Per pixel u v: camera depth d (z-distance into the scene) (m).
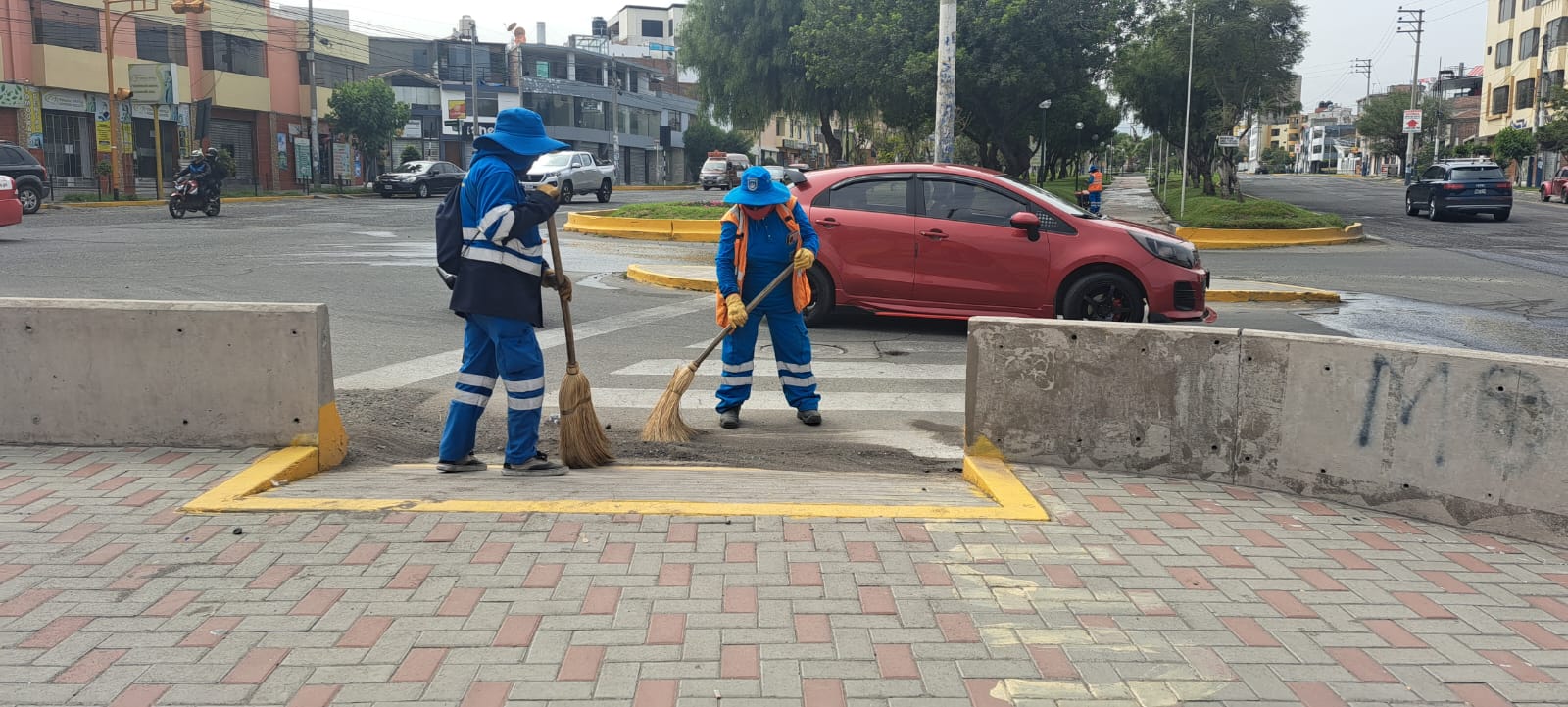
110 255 14.42
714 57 37.84
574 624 3.25
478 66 64.62
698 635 3.19
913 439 6.36
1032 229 9.41
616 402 7.20
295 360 5.12
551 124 66.50
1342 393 4.67
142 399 5.14
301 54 45.75
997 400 5.16
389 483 4.85
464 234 4.87
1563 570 3.96
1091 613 3.43
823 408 7.15
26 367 5.15
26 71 33.00
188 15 39.28
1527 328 10.68
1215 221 22.88
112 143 32.56
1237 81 30.92
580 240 20.39
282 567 3.69
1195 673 3.04
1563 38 52.81
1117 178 89.69
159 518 4.18
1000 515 4.34
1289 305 12.48
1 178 16.42
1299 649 3.21
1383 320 11.23
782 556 3.83
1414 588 3.73
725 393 6.59
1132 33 30.88
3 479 4.65
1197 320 9.43
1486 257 18.64
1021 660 3.08
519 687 2.87
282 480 4.80
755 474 5.34
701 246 19.50
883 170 10.01
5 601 3.40
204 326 5.11
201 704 2.79
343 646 3.11
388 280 12.68
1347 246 21.48
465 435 5.15
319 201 36.22
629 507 4.30
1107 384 5.05
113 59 33.34
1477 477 4.39
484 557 3.78
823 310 10.03
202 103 36.88
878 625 3.29
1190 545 4.09
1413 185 31.33
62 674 2.94
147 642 3.12
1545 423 4.25
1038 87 29.50
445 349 8.75
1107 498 4.67
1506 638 3.33
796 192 10.13
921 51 29.83
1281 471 4.83
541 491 4.67
